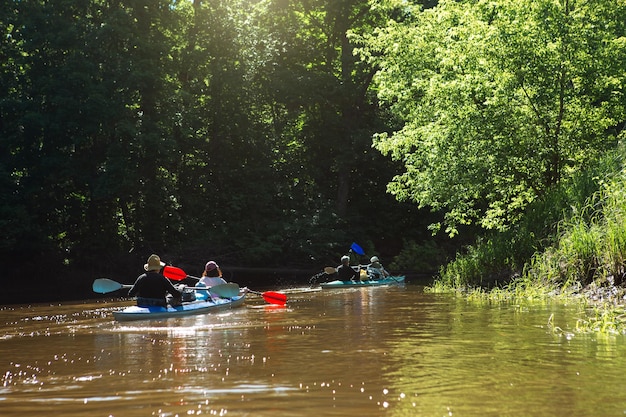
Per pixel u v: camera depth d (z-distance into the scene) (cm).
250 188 3297
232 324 909
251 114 3428
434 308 1037
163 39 3047
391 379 490
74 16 2977
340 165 3494
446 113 1605
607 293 1004
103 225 2992
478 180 1603
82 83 2766
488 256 1514
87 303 1436
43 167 2789
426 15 1994
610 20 1554
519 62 1462
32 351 690
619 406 397
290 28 3556
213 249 3066
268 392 456
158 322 971
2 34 2895
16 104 2759
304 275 2884
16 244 2666
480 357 571
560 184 1505
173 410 414
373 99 3675
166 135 2927
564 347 608
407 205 3594
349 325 843
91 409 423
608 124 1605
